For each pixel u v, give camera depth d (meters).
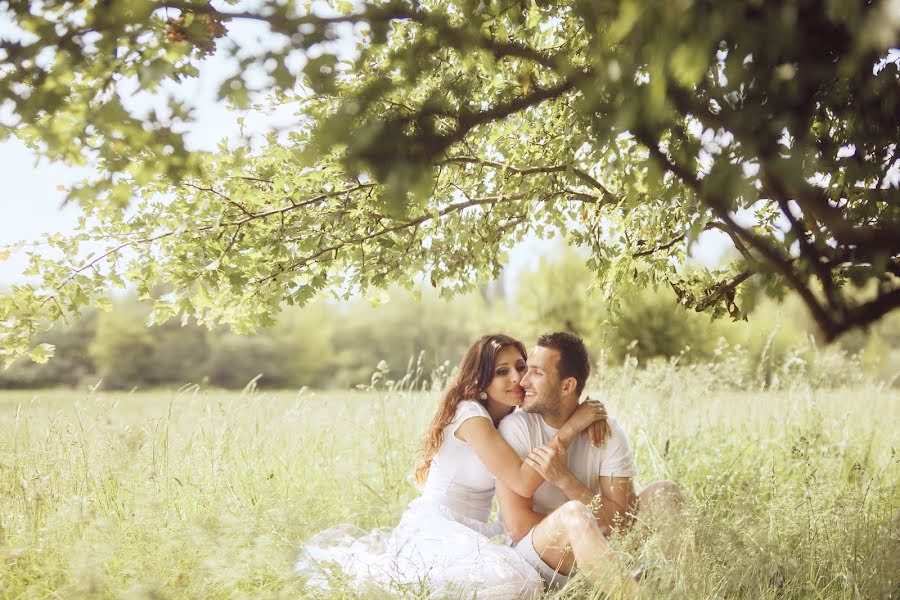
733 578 3.16
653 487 3.83
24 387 47.72
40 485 3.82
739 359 7.10
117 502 3.94
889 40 1.43
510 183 3.90
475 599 3.14
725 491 4.48
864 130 2.44
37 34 2.14
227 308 3.75
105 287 3.52
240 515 3.58
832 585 3.41
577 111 2.97
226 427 4.87
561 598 3.21
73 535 3.58
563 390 3.87
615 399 6.48
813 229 2.13
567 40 3.04
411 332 56.38
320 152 2.21
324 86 2.19
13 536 3.45
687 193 2.50
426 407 5.93
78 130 2.28
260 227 3.58
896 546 3.42
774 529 3.62
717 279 4.03
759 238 1.96
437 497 3.89
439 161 3.27
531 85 2.84
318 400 6.04
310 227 3.60
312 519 3.72
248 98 2.09
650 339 16.44
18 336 3.40
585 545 3.26
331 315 60.94
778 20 1.59
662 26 1.54
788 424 6.01
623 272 3.94
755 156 1.95
